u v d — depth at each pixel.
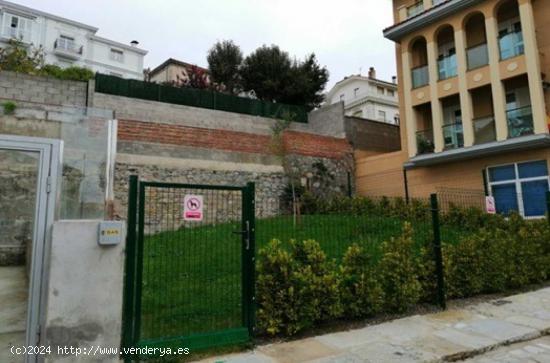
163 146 13.34
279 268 5.08
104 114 5.80
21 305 5.20
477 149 14.14
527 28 13.46
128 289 4.06
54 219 4.18
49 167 4.27
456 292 6.75
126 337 3.99
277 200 15.42
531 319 5.68
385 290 5.97
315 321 5.37
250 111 19.39
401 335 5.02
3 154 4.57
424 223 9.73
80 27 35.44
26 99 13.05
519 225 9.80
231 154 14.80
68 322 3.70
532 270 8.02
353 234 8.61
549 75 13.56
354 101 40.12
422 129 17.17
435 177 16.00
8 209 4.95
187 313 5.21
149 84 16.94
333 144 18.02
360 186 18.36
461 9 15.30
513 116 13.69
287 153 16.30
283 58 25.97
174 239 5.91
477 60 14.88
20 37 28.67
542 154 13.10
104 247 3.94
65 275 3.75
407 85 17.05
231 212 6.05
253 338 4.65
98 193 5.50
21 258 5.66
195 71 25.98
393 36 17.52
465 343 4.71
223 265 6.32
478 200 14.51
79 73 21.53
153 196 5.75
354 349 4.52
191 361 4.12
